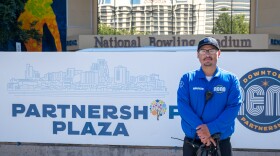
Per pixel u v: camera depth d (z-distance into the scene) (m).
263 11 30.38
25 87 7.26
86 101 7.10
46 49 25.28
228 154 4.15
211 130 3.87
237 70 6.74
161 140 6.93
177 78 6.84
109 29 31.97
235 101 3.97
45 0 25.11
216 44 3.99
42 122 7.24
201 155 3.96
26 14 24.17
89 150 7.12
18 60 7.25
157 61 6.88
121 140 7.04
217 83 3.97
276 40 28.66
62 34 26.19
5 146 7.32
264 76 6.71
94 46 27.83
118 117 7.02
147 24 32.66
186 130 4.16
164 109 6.89
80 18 28.72
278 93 6.70
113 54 6.99
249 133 6.77
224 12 32.09
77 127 7.14
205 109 3.96
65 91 7.15
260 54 6.70
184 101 4.04
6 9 14.20
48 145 7.24
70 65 7.12
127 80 6.97
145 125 6.96
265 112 6.74
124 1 32.22
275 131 6.74
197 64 6.79
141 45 28.97
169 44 29.33
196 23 32.62
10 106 7.31
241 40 28.70
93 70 7.06
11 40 17.50
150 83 6.91
